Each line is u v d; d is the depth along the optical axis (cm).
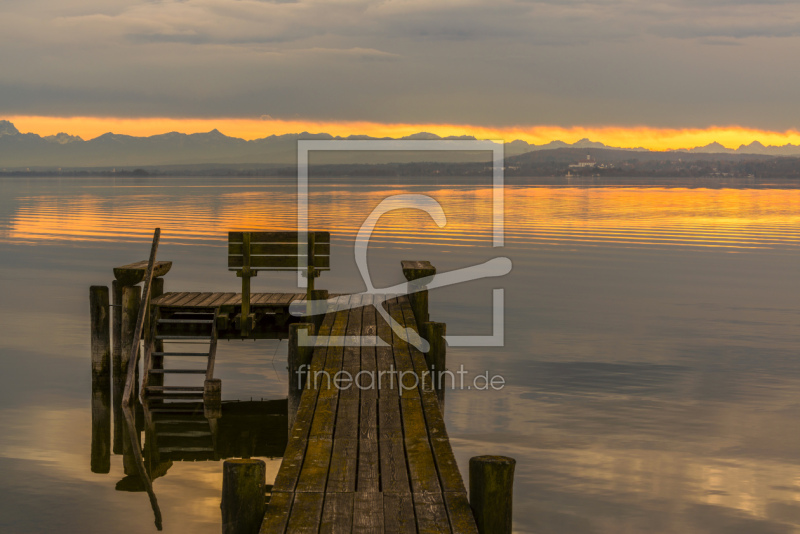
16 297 2503
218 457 1148
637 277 3083
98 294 1470
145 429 1264
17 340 1866
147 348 1438
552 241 4572
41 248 4031
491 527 636
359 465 732
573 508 938
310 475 706
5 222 6006
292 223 5928
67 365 1639
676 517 915
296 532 590
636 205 8781
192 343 1888
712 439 1184
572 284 2909
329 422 860
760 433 1213
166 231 5162
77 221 6159
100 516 924
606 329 2039
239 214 7069
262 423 1302
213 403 1358
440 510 632
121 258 3591
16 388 1470
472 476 643
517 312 2302
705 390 1455
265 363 1706
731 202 9594
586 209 7950
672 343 1866
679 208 8156
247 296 1455
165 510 948
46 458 1119
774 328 2056
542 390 1456
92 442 1194
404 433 823
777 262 3566
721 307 2398
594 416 1295
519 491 984
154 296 1537
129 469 1088
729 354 1750
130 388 1371
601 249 4125
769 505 953
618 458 1104
